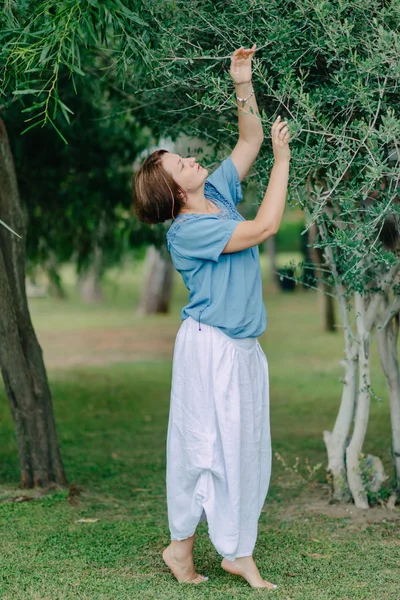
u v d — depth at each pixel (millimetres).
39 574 3242
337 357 10609
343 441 4246
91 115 5703
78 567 3332
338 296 4109
